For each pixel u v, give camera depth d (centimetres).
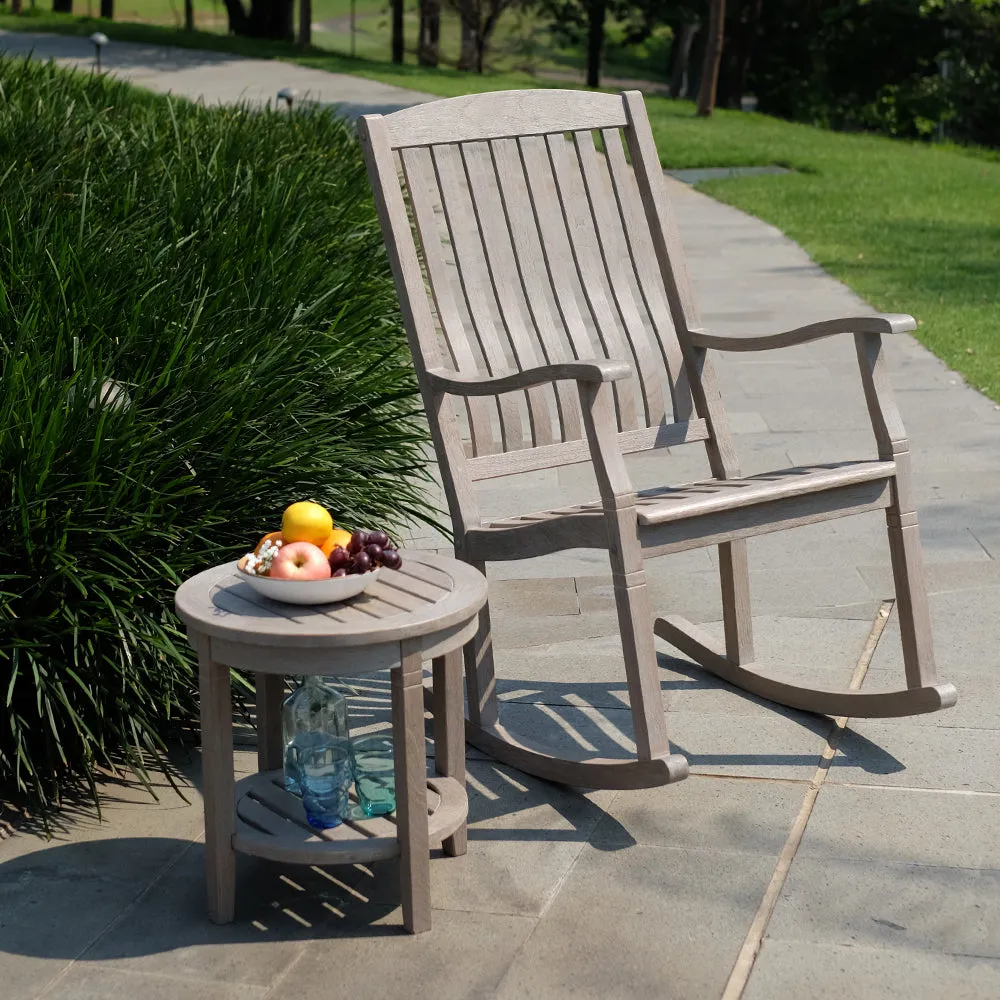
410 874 222
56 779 271
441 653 222
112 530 276
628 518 252
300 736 242
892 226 1084
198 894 239
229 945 223
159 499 279
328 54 2328
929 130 2752
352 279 430
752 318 734
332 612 221
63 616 268
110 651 274
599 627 354
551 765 273
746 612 314
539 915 228
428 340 285
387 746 245
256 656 215
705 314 745
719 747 287
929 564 385
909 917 224
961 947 215
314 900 237
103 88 732
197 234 416
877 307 764
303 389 347
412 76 1998
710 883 236
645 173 320
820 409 561
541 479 477
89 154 510
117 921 231
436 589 232
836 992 205
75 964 219
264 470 304
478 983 211
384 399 351
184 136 591
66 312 323
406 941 222
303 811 237
